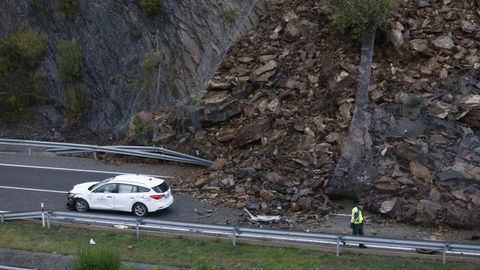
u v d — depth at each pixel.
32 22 37.88
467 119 28.44
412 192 26.25
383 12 31.44
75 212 24.75
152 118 33.91
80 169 31.70
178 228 23.39
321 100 31.31
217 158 31.16
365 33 32.06
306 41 34.16
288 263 21.53
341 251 22.30
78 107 36.31
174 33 36.00
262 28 36.03
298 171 28.42
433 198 25.77
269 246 22.97
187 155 31.41
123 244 23.25
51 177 30.59
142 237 23.83
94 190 26.55
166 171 31.44
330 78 31.66
